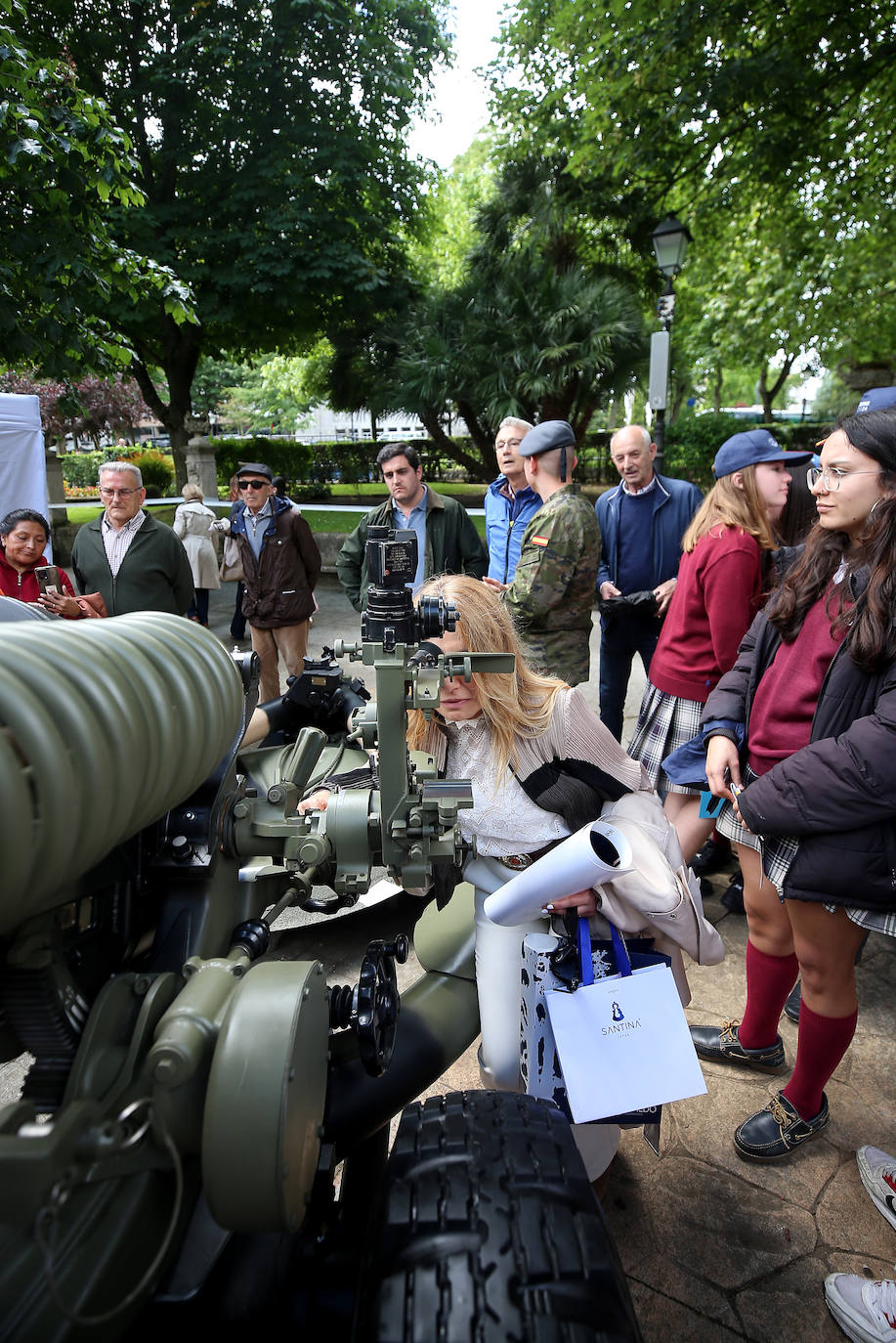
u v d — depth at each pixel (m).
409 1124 1.10
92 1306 0.72
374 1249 0.92
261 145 14.44
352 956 2.63
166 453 29.12
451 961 1.74
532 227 14.02
